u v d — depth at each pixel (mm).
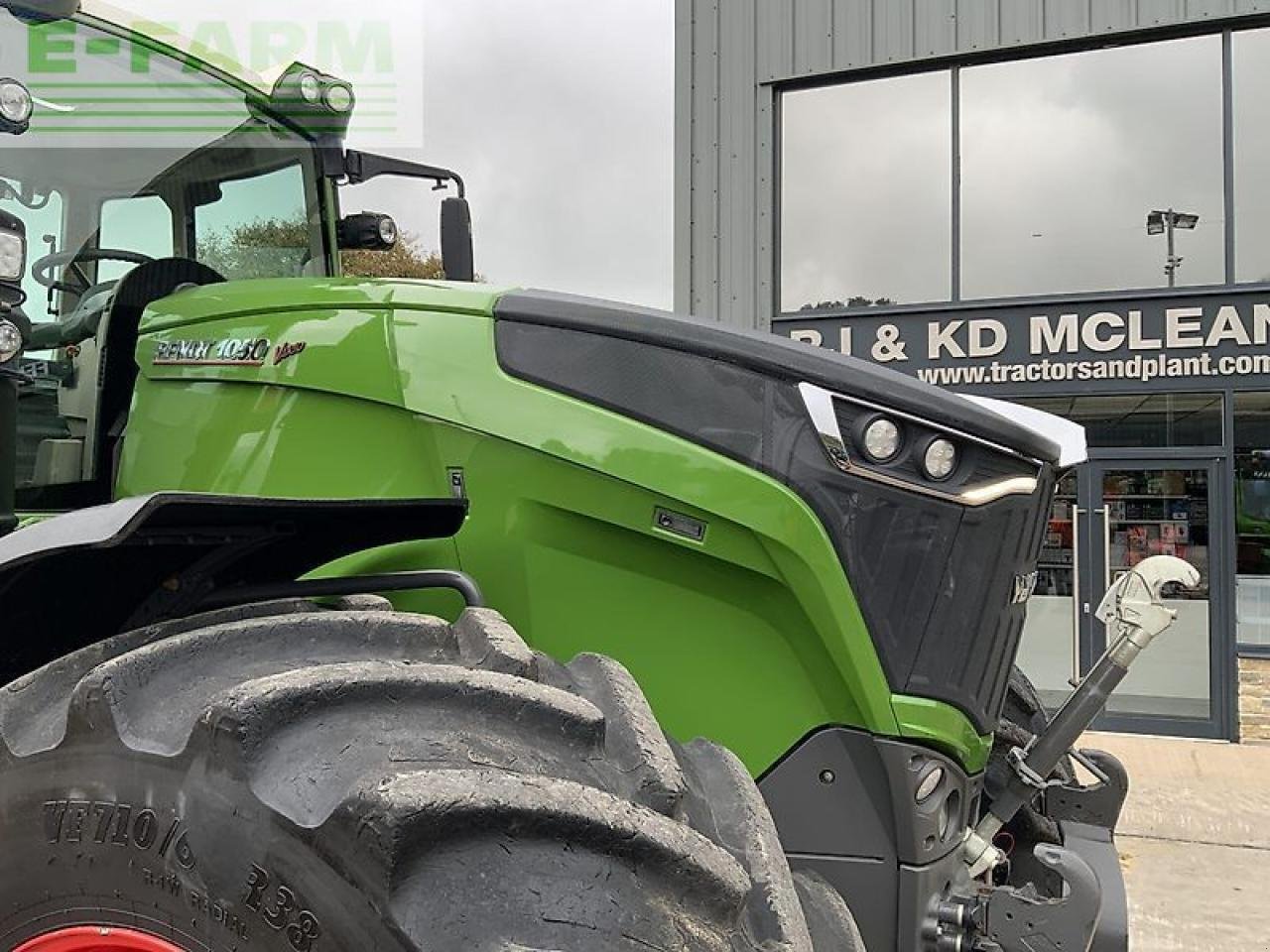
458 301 2074
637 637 1951
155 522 1646
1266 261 8688
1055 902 2070
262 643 1532
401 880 1156
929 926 1900
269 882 1219
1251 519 8656
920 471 1857
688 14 10219
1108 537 9031
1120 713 8875
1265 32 8680
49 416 2799
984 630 1917
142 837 1325
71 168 2949
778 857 1552
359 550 2027
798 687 1899
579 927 1179
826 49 9820
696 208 10258
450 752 1300
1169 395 8852
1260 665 8516
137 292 2650
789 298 10156
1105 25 8945
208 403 2277
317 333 2160
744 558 1868
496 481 2000
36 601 1784
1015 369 9305
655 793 1427
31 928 1425
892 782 1861
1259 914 4828
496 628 1656
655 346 1932
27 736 1499
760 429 1867
